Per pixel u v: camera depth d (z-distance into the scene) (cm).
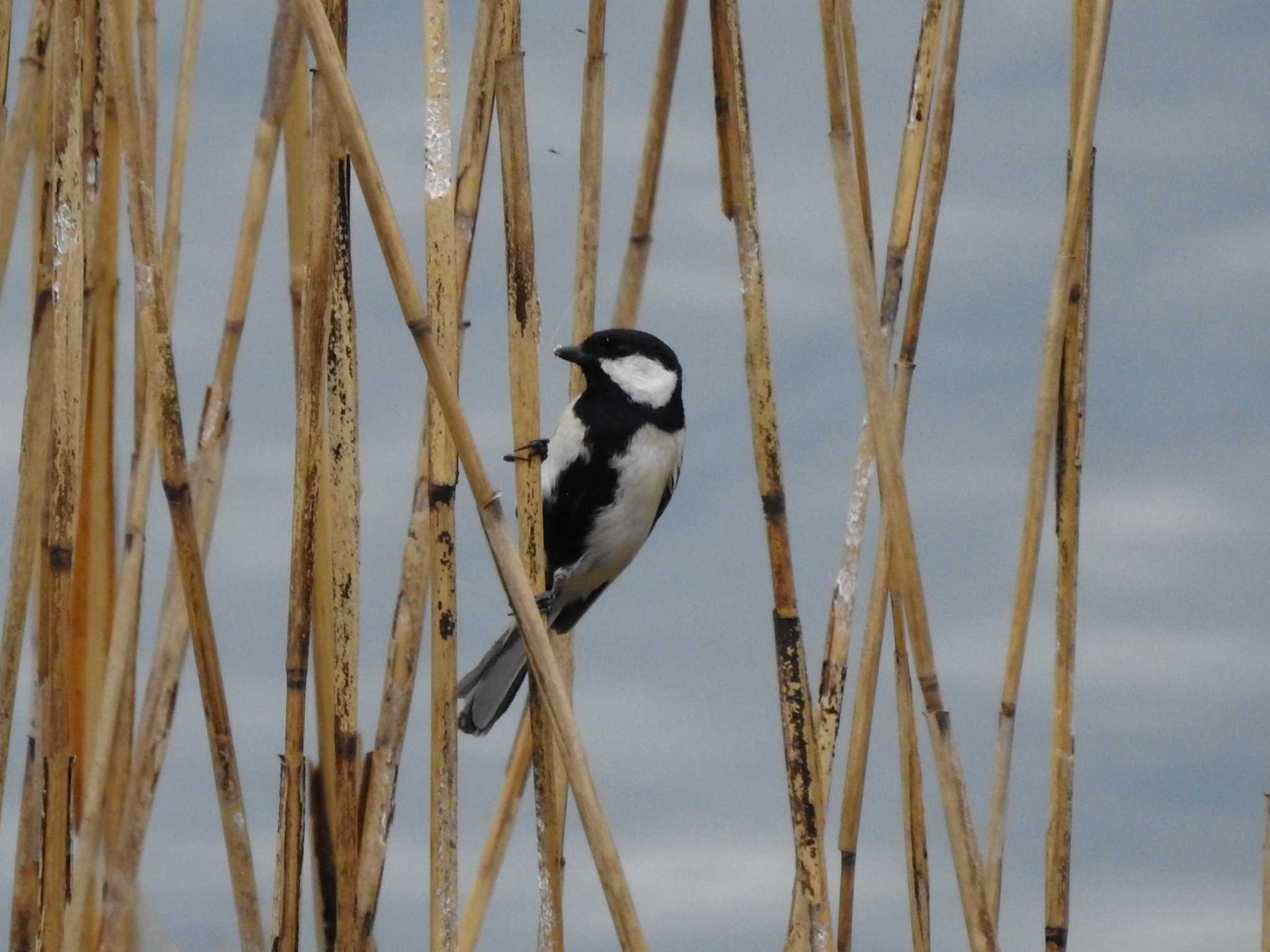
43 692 667
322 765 702
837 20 655
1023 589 766
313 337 668
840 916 752
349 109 561
